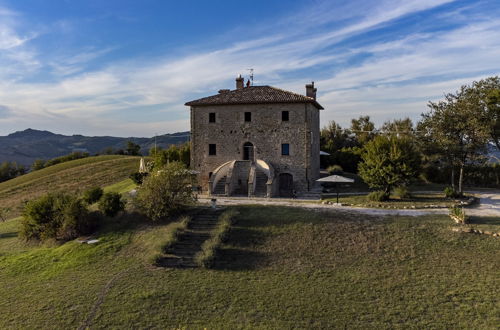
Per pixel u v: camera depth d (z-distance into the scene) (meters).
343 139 64.12
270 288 14.99
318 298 14.18
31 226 23.20
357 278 15.46
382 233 19.09
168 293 14.78
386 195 26.02
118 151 105.44
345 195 30.20
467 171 37.06
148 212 22.70
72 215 21.98
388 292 14.36
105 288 15.44
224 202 26.69
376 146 27.36
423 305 13.41
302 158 33.34
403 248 17.59
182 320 13.08
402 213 22.12
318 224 20.38
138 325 12.86
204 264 16.86
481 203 25.53
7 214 37.78
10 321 13.45
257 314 13.29
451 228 18.95
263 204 25.47
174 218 22.78
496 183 35.78
